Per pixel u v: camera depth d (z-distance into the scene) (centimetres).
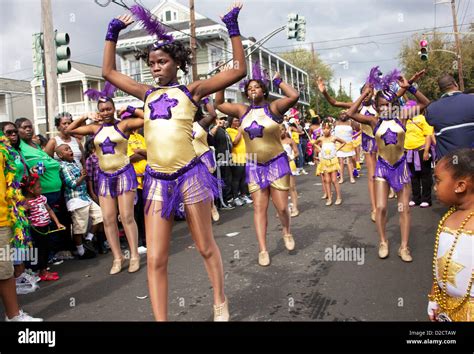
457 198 232
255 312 395
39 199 536
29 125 592
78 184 618
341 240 621
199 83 321
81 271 566
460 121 496
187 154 316
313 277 480
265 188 525
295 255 563
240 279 486
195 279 496
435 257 247
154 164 315
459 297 232
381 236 532
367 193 995
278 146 522
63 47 871
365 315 378
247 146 523
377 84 525
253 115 511
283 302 416
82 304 447
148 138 316
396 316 372
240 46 320
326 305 404
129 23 331
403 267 496
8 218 375
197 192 320
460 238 228
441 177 234
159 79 319
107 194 538
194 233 329
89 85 2938
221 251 604
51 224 605
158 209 311
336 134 1175
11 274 381
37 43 905
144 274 535
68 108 2847
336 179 884
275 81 510
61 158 630
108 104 532
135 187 550
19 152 530
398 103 531
